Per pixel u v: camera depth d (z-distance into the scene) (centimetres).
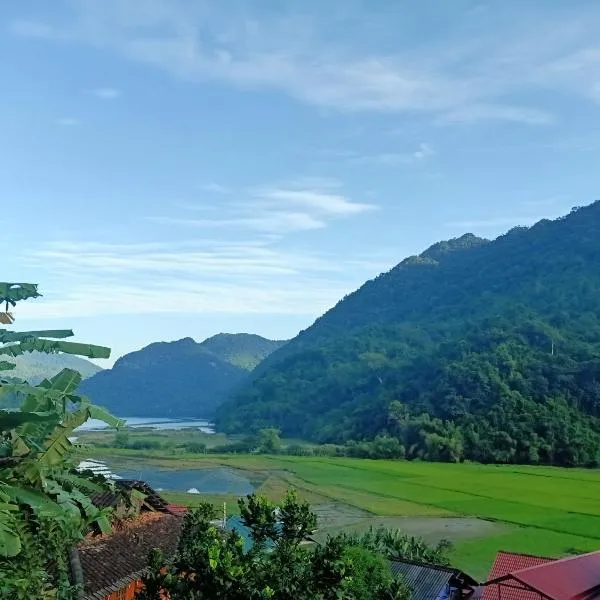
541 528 6131
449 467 10838
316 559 1305
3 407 1451
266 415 19400
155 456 12900
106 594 1939
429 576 3375
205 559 1277
